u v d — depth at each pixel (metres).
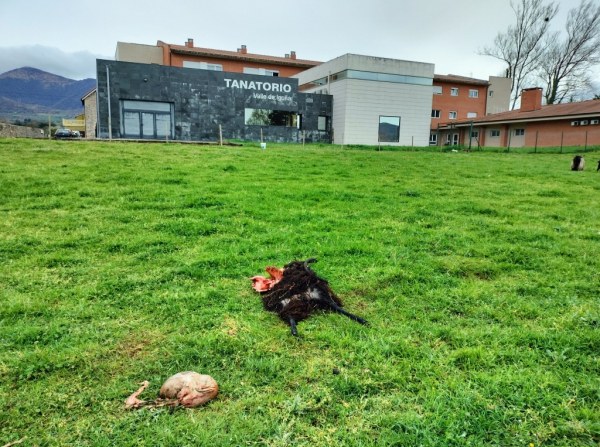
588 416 2.34
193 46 45.06
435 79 45.06
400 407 2.44
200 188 9.02
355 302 3.90
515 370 2.80
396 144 34.62
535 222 7.12
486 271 4.77
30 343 3.09
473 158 20.00
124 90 26.56
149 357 2.92
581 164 15.02
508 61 49.56
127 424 2.28
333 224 6.63
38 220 6.38
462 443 2.15
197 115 28.72
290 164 13.97
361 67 32.59
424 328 3.38
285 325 3.41
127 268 4.62
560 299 4.00
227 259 4.89
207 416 2.35
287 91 31.52
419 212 7.60
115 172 10.52
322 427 2.29
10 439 2.17
